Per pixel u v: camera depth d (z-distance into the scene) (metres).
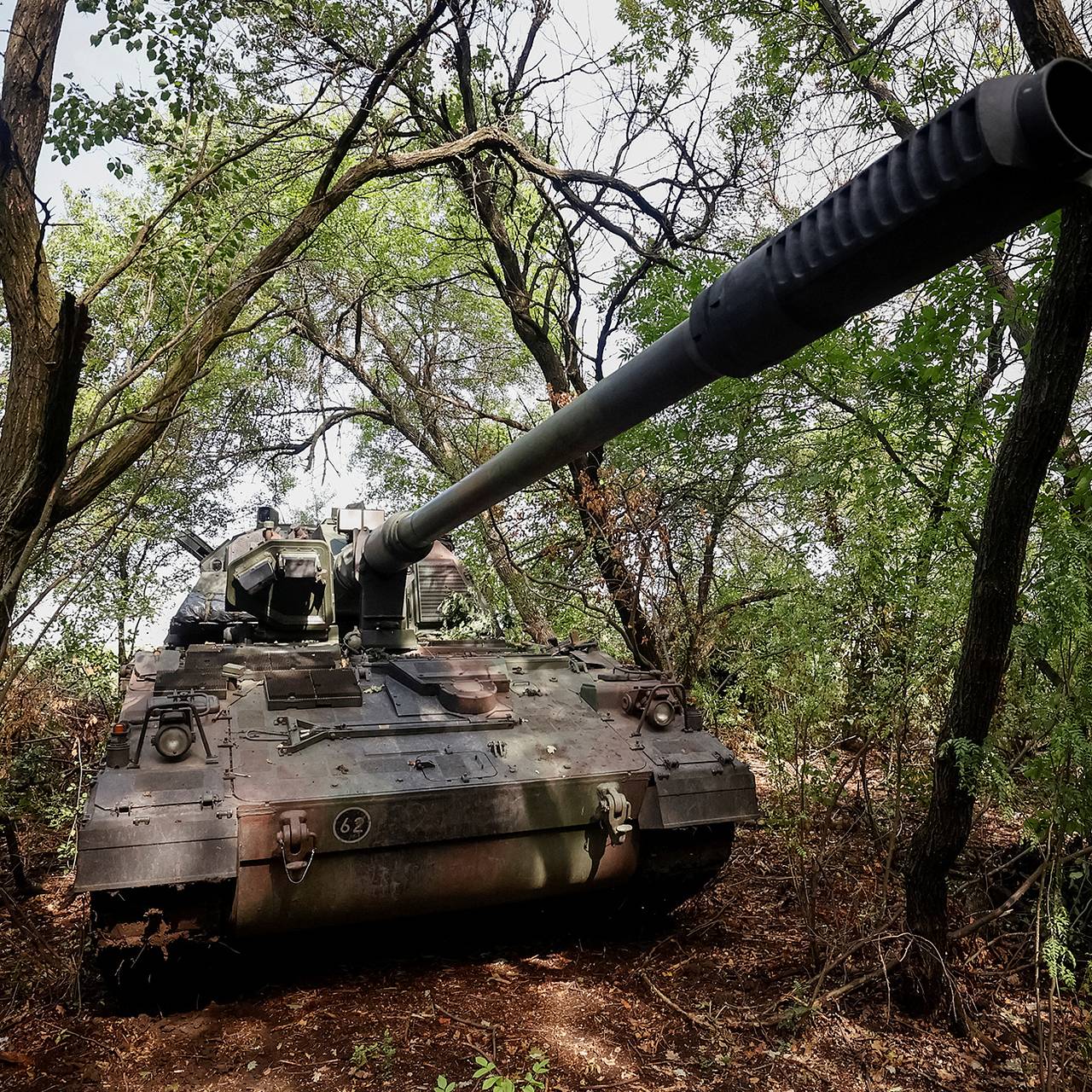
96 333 7.96
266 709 6.48
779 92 9.23
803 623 6.89
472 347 14.72
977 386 7.21
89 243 10.95
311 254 12.26
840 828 7.99
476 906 6.27
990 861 7.38
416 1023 5.56
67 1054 5.22
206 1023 5.58
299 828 5.40
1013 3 4.51
